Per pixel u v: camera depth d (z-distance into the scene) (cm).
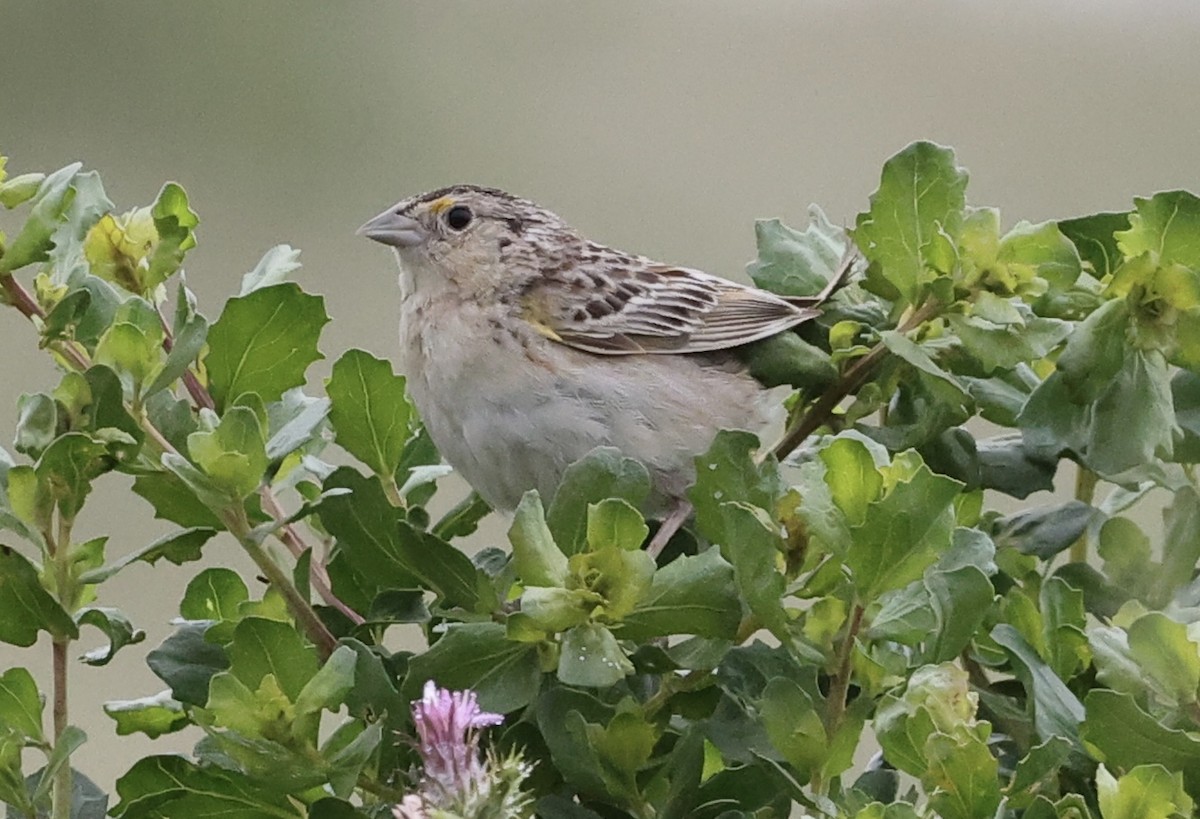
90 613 539
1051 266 611
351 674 494
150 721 597
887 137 1194
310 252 1150
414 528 529
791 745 495
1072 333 581
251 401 571
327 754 502
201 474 541
